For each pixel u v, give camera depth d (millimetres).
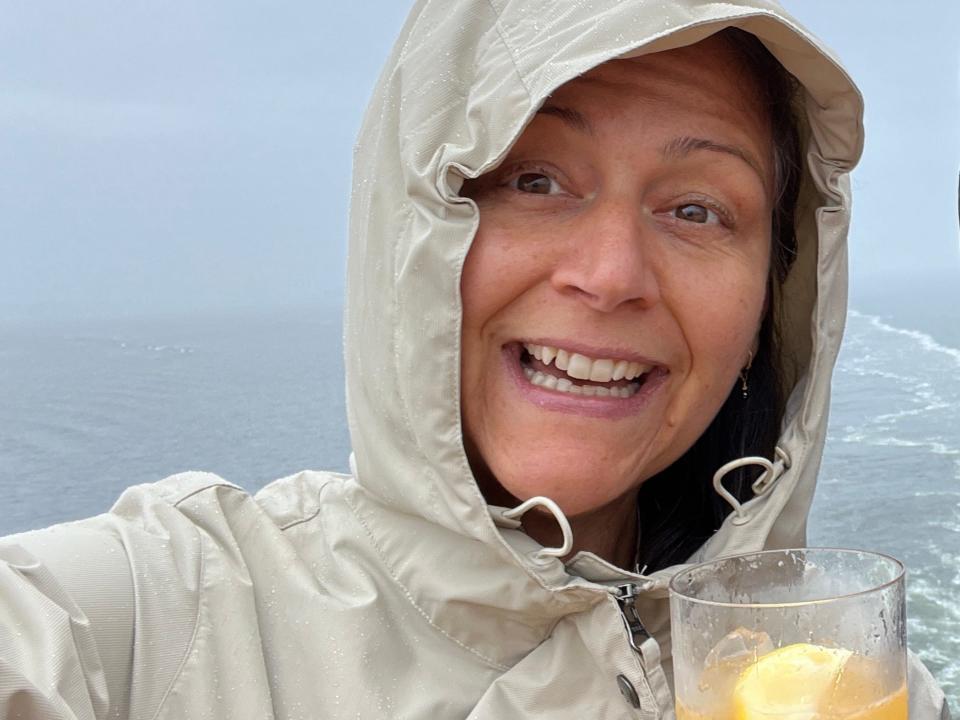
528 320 409
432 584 426
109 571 393
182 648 390
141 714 377
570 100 399
